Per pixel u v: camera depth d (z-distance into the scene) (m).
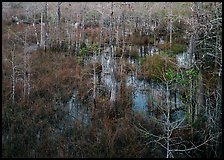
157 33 33.69
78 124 16.52
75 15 37.28
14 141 14.95
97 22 36.38
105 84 20.91
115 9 34.03
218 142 14.52
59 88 20.67
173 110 18.05
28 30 32.78
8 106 17.95
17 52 25.98
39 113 17.58
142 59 26.20
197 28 15.60
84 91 20.12
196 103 15.84
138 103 19.47
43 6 36.59
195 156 14.48
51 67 23.70
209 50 17.84
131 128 15.77
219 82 15.95
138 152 14.27
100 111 17.67
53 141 15.08
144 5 37.47
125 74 23.22
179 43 29.88
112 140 14.67
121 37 31.50
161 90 20.56
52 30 33.22
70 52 27.64
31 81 20.80
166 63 22.73
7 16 37.91
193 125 15.49
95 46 26.56
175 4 35.91
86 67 23.81
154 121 16.47
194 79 16.14
